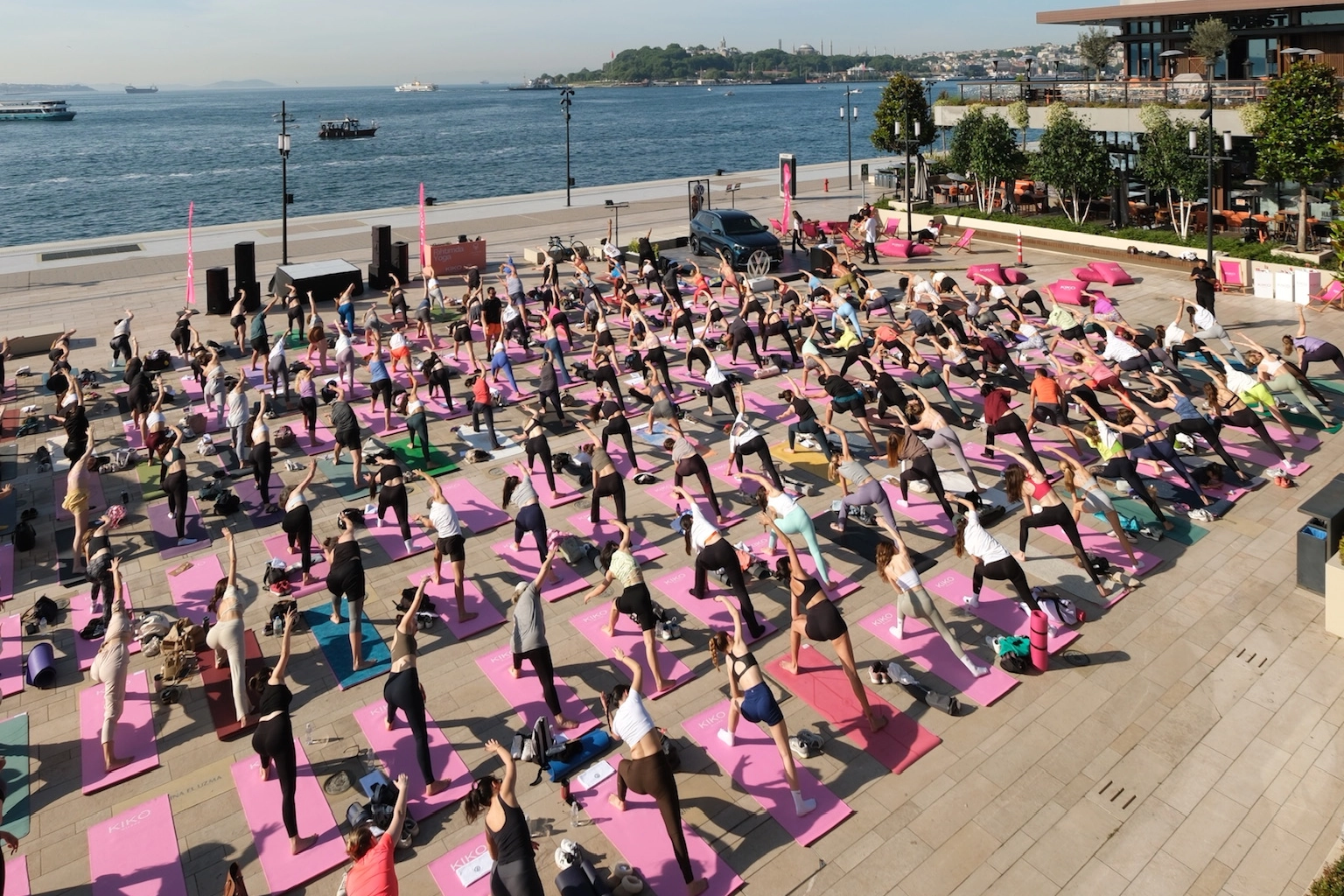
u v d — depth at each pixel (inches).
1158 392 681.0
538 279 1261.1
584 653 425.7
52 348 776.3
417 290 1219.2
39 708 408.8
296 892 304.0
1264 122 1045.8
